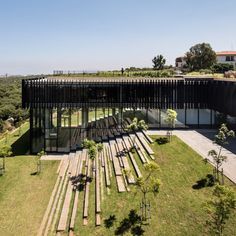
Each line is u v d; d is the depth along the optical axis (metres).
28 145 45.84
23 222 25.03
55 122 42.41
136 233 22.22
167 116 42.50
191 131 43.41
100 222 23.80
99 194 27.67
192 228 22.12
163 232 22.08
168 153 34.03
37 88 42.06
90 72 72.75
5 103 86.31
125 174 28.97
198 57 97.50
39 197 28.88
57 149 42.16
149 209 24.20
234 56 122.75
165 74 74.56
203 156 32.53
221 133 30.61
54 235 23.20
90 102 42.94
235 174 27.98
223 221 20.83
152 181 24.22
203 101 45.28
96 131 43.03
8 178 33.03
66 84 42.44
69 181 31.34
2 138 52.16
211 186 26.58
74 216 24.94
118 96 43.59
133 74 74.38
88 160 36.22
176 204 24.88
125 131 43.53
